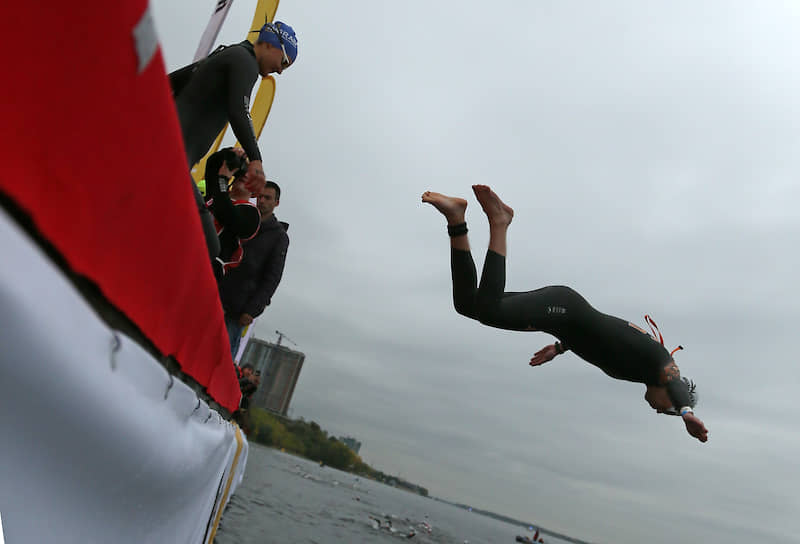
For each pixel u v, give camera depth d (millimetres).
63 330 617
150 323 1049
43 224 577
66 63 523
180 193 927
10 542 661
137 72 629
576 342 2779
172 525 1697
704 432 2543
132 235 801
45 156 547
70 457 749
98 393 741
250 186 2459
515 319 2580
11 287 514
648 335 2758
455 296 2713
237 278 4223
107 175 667
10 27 453
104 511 957
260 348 156875
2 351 539
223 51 2508
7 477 636
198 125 2492
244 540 5871
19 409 605
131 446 923
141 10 584
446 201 2641
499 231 2680
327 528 9266
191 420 1601
